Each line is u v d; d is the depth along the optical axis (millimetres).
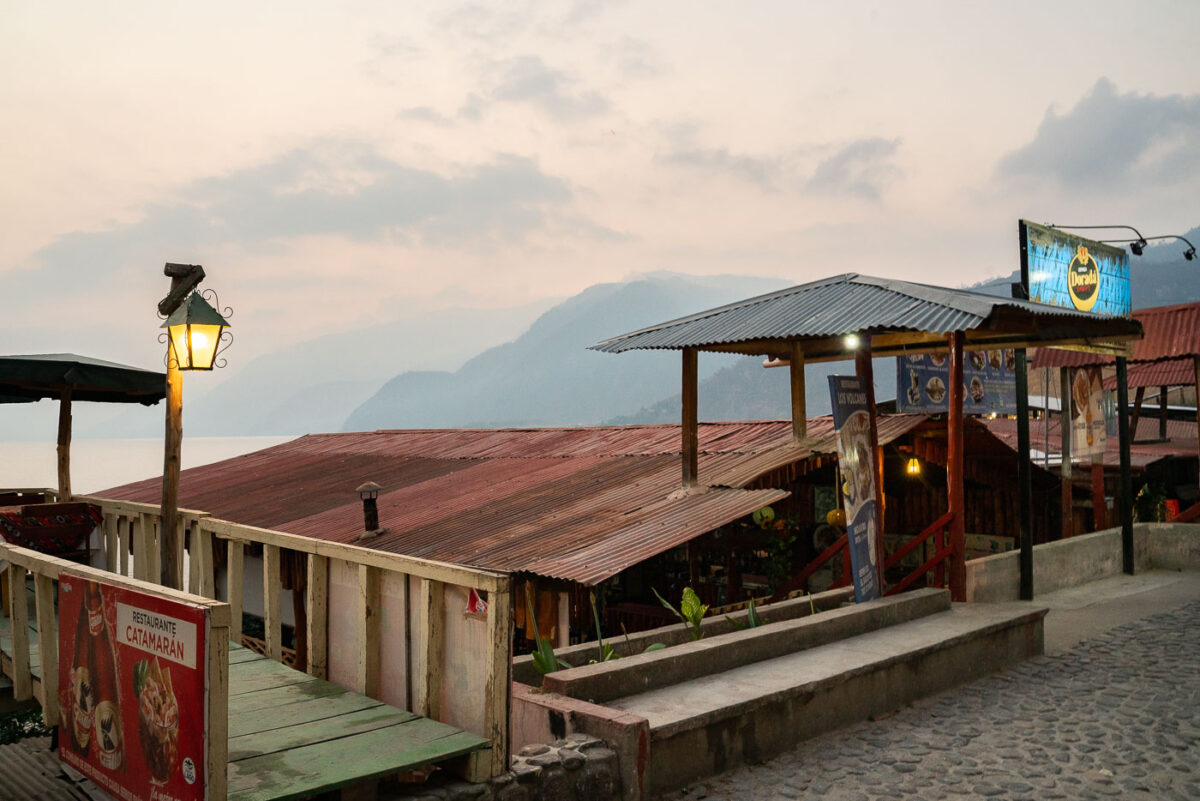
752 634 7480
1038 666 8984
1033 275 14273
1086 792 5648
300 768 4125
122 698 4289
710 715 5934
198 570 7328
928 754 6387
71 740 4824
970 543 20766
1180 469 23297
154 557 8055
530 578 10320
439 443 22766
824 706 6883
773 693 6426
